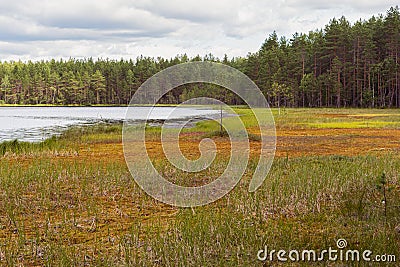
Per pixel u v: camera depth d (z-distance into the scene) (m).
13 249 6.26
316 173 10.77
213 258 5.81
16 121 42.38
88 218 7.83
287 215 7.77
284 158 14.29
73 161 14.26
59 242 6.44
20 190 9.62
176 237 6.50
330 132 25.44
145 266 5.59
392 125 30.39
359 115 42.69
